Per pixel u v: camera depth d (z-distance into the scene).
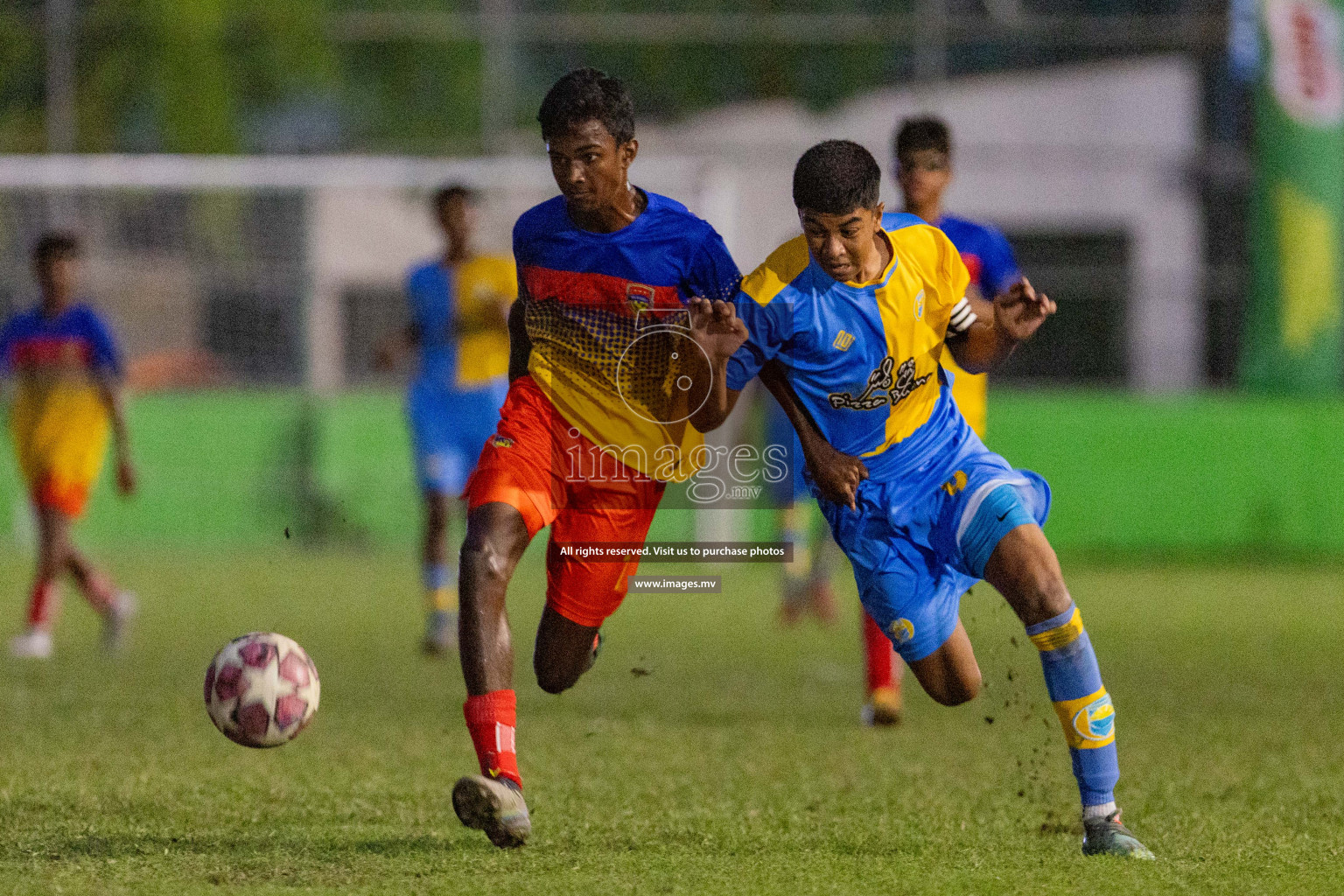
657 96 75.25
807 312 16.47
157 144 77.44
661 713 27.00
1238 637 38.84
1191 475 62.09
